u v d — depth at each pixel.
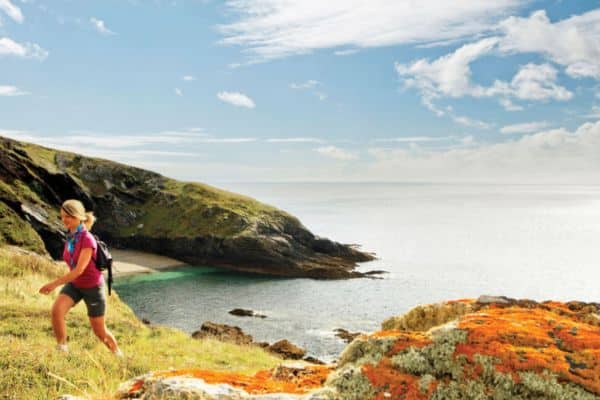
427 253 145.00
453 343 5.61
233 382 5.74
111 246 133.50
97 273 9.37
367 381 5.17
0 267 23.36
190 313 72.88
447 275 108.81
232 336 54.91
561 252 154.38
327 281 101.12
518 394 4.77
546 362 5.09
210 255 119.25
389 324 9.05
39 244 62.84
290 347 49.56
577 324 6.22
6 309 14.38
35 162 115.19
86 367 8.88
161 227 133.25
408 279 103.19
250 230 119.38
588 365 5.12
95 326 9.70
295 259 114.81
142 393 5.64
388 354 5.72
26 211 87.44
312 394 5.04
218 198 141.75
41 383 7.83
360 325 65.56
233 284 97.62
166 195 144.62
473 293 91.56
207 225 127.12
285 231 125.50
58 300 9.23
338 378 5.34
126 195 143.88
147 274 107.06
